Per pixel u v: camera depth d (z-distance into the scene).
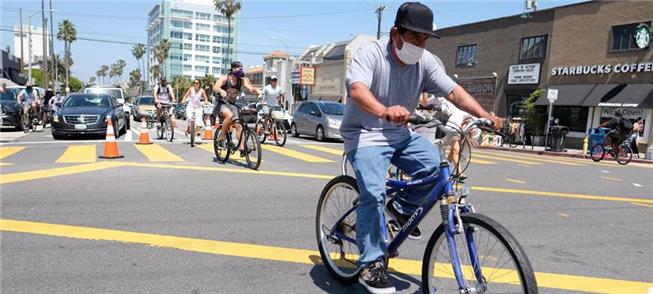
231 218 5.13
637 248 4.73
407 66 3.06
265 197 6.21
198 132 14.05
